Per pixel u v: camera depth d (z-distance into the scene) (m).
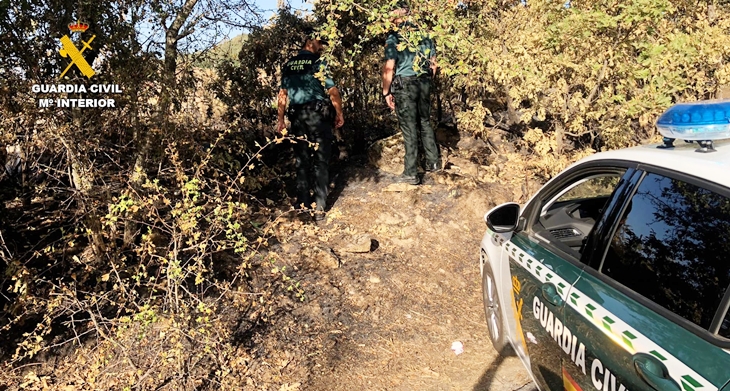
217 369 3.40
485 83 6.77
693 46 4.86
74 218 4.13
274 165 6.68
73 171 3.97
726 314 1.70
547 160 5.41
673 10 4.84
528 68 5.10
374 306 4.40
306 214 5.53
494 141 7.29
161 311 3.41
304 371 3.61
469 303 4.63
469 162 6.92
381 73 7.03
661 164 2.20
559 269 2.63
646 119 4.74
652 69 4.61
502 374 3.62
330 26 4.52
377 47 6.88
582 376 2.32
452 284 4.87
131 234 4.19
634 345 1.94
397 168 6.67
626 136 5.16
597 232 2.44
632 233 2.23
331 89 5.37
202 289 3.83
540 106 5.42
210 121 5.92
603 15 4.59
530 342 2.98
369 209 5.79
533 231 3.15
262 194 6.07
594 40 4.81
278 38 6.09
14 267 3.39
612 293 2.20
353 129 7.25
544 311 2.71
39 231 4.48
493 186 6.36
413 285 4.73
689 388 1.65
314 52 5.45
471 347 3.99
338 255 4.98
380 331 4.14
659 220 2.11
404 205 5.89
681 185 2.06
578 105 5.21
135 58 3.94
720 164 1.96
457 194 6.08
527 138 5.67
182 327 3.23
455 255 5.30
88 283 3.97
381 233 5.41
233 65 6.18
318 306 4.27
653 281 2.04
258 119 6.84
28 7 3.56
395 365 3.77
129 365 3.12
